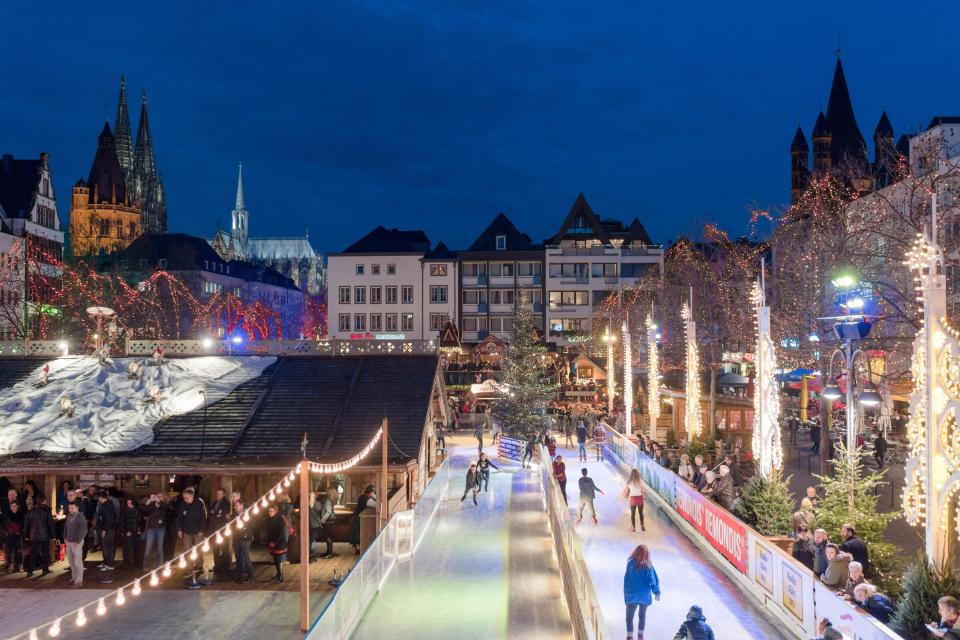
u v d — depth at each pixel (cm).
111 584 2097
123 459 2686
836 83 11256
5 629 1756
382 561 2011
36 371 3544
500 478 3778
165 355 3750
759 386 2083
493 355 7781
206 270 12575
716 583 1866
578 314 10012
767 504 1944
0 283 7012
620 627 1573
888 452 3750
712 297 6228
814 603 1382
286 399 3206
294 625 1750
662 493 2800
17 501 2345
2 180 9375
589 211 10231
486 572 2109
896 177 3762
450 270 10125
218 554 2166
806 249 4319
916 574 1248
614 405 5784
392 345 3666
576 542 1580
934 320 1299
